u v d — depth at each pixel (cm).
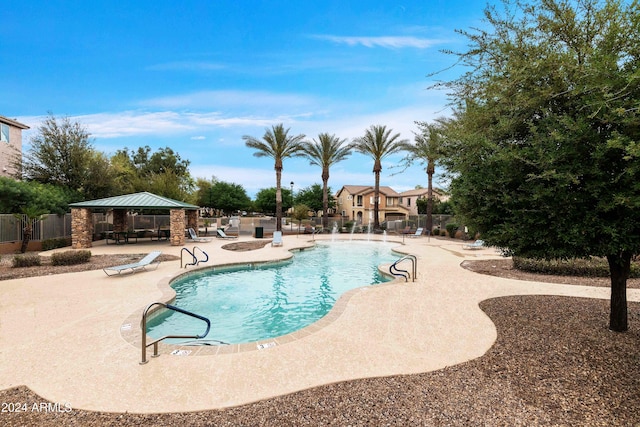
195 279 1051
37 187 1725
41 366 409
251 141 2666
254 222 3984
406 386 359
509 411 308
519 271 1080
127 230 2158
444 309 656
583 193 393
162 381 372
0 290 798
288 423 294
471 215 500
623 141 336
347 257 1578
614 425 286
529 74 441
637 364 399
